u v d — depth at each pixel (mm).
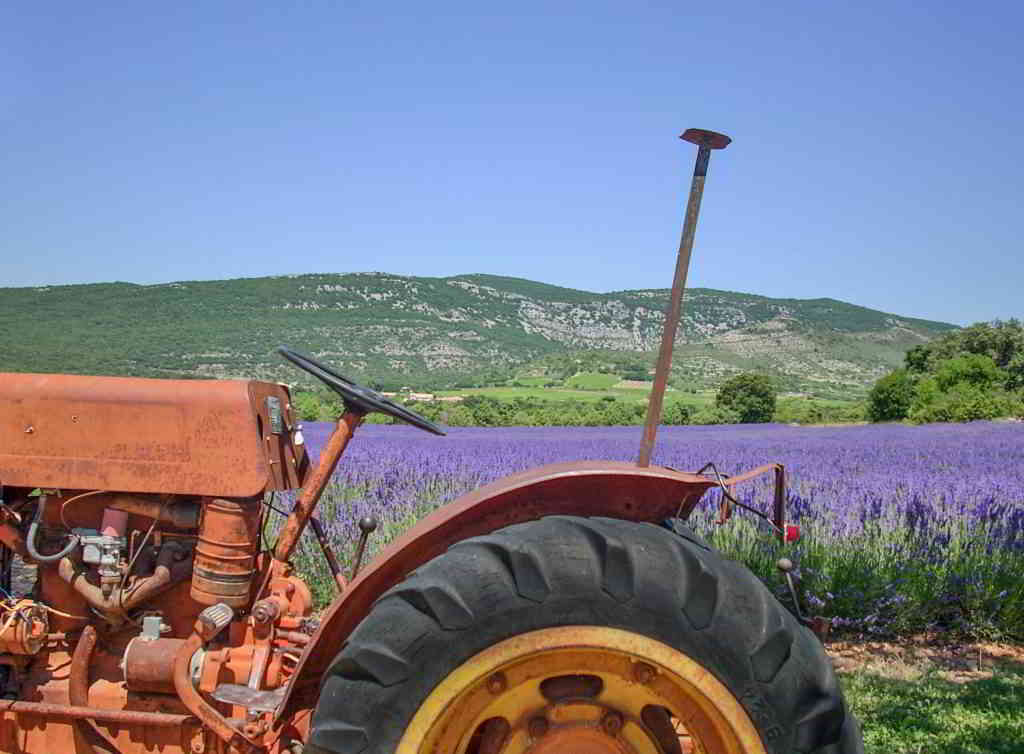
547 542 2238
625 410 54344
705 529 7816
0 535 3182
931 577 6770
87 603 3182
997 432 32625
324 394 41844
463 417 49094
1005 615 6594
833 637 6586
